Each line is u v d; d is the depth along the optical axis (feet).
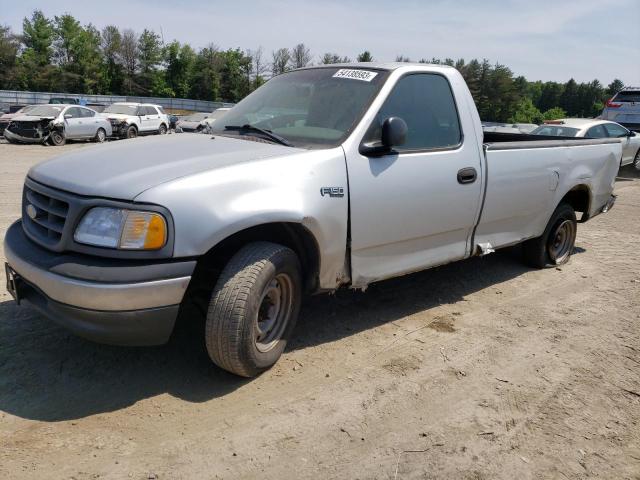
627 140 48.34
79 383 10.50
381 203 12.21
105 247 9.19
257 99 14.40
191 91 276.82
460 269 19.19
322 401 10.48
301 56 206.18
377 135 12.31
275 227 11.05
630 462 9.34
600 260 21.84
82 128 73.46
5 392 10.03
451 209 13.92
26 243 10.37
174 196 9.36
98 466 8.34
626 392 11.59
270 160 10.66
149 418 9.58
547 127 45.80
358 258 12.30
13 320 12.77
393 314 14.83
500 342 13.58
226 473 8.40
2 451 8.50
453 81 14.42
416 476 8.64
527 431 10.02
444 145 13.79
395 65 13.60
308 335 13.20
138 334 9.45
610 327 14.97
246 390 10.65
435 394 11.02
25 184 11.31
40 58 252.21
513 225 16.79
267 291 10.64
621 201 37.17
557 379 11.95
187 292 10.51
